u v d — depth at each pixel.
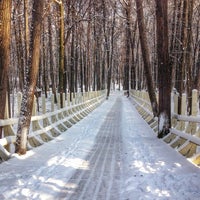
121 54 80.06
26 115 9.05
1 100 8.27
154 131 14.59
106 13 44.12
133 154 9.30
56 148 10.34
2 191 5.68
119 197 5.56
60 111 15.64
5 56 8.17
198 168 7.30
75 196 5.58
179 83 18.56
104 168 7.67
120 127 16.39
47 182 6.33
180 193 5.67
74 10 27.31
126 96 57.22
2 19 8.03
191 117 9.12
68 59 41.12
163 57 11.83
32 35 9.15
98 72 45.03
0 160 8.02
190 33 20.94
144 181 6.42
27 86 9.09
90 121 19.33
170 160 8.27
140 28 18.62
